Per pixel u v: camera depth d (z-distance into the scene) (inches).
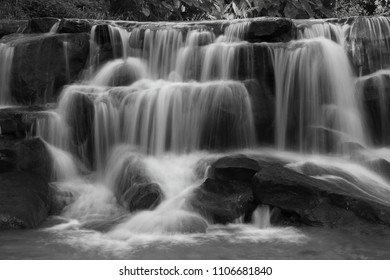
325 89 354.3
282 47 351.6
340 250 208.4
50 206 271.0
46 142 315.9
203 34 376.2
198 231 233.6
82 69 375.2
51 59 362.6
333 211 241.9
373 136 358.0
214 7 657.0
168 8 620.1
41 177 288.2
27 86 357.4
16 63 361.4
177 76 369.7
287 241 220.7
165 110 325.7
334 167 295.3
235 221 249.8
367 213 238.4
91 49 380.5
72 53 368.2
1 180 270.7
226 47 356.2
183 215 242.2
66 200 279.0
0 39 394.9
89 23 392.8
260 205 252.8
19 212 244.5
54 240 224.4
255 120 333.4
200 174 289.4
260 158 302.4
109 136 327.6
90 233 235.8
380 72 371.2
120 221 244.4
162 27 392.5
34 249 211.3
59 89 363.9
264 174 252.4
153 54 381.7
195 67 366.6
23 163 291.6
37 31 408.8
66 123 323.9
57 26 406.0
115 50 384.2
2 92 366.3
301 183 247.6
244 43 362.3
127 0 597.9
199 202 254.2
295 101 349.4
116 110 328.2
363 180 284.0
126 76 366.3
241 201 254.4
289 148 344.2
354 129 354.3
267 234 231.9
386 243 216.1
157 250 209.6
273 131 342.3
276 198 248.4
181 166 301.6
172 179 284.8
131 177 286.0
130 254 204.8
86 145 327.9
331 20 396.8
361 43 371.2
